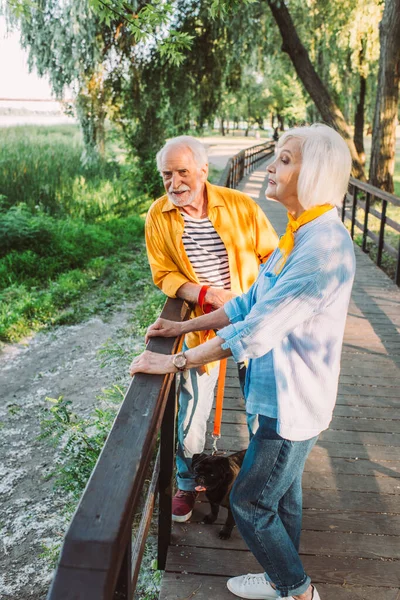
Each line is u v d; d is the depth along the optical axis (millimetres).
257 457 1765
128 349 7238
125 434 1391
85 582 984
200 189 2416
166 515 2318
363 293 6895
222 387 2482
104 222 14805
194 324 2031
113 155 20281
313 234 1585
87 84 15156
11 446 5273
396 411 3854
